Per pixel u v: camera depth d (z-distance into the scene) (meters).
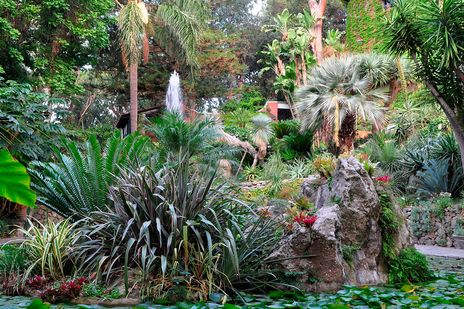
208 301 3.20
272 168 13.23
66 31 15.12
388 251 4.34
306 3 33.78
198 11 16.88
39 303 1.39
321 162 5.07
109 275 3.60
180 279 3.30
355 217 4.23
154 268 3.51
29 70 16.14
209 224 3.48
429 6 7.86
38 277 3.61
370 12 20.14
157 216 3.60
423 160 11.14
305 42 25.38
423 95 9.61
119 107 28.14
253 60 33.22
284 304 2.95
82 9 14.82
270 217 4.29
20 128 9.16
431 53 8.18
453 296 3.36
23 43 14.52
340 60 13.91
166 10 16.28
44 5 13.82
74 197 5.31
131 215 3.70
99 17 15.75
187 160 3.86
